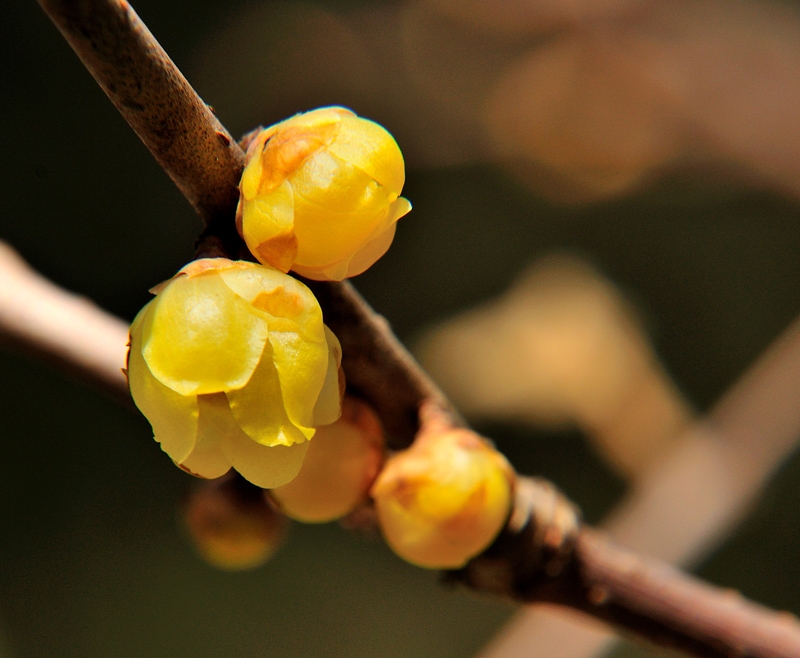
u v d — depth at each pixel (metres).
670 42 0.61
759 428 0.37
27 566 0.72
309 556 0.76
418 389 0.22
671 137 0.62
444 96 0.73
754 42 0.59
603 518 0.72
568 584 0.23
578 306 0.53
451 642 0.71
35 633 0.69
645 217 0.86
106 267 0.77
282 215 0.20
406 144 0.75
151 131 0.20
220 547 0.24
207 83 0.80
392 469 0.22
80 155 0.79
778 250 0.86
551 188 0.77
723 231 0.87
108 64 0.20
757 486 0.36
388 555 0.77
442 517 0.22
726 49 0.59
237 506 0.24
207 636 0.71
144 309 0.20
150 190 0.80
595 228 0.85
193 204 0.21
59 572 0.72
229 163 0.21
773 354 0.40
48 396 0.79
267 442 0.20
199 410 0.20
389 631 0.72
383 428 0.22
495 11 0.68
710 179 0.64
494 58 0.71
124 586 0.72
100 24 0.20
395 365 0.22
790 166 0.58
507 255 0.85
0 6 0.82
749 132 0.59
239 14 0.81
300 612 0.73
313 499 0.22
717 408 0.40
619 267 0.84
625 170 0.68
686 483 0.37
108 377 0.24
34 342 0.24
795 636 0.23
